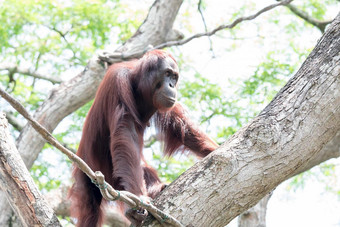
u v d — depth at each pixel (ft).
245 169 21.26
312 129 21.77
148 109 30.07
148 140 55.77
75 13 55.26
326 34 23.44
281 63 55.06
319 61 22.68
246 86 54.03
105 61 44.80
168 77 28.84
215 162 21.39
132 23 57.72
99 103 28.40
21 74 60.49
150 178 28.43
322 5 61.62
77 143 58.85
